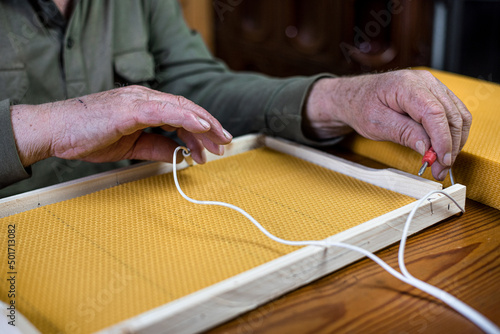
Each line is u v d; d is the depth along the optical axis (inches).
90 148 24.9
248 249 19.3
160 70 43.1
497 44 58.8
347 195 23.9
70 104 25.3
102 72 40.3
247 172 27.1
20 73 36.4
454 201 22.7
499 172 23.7
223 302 16.0
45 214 22.6
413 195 23.5
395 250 20.6
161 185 25.5
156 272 18.0
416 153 27.5
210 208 22.9
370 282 18.6
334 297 17.7
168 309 15.1
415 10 64.8
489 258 20.1
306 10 83.6
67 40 38.0
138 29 42.1
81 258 19.0
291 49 87.6
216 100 37.2
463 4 57.8
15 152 24.7
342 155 31.2
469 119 24.1
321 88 30.4
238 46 99.8
